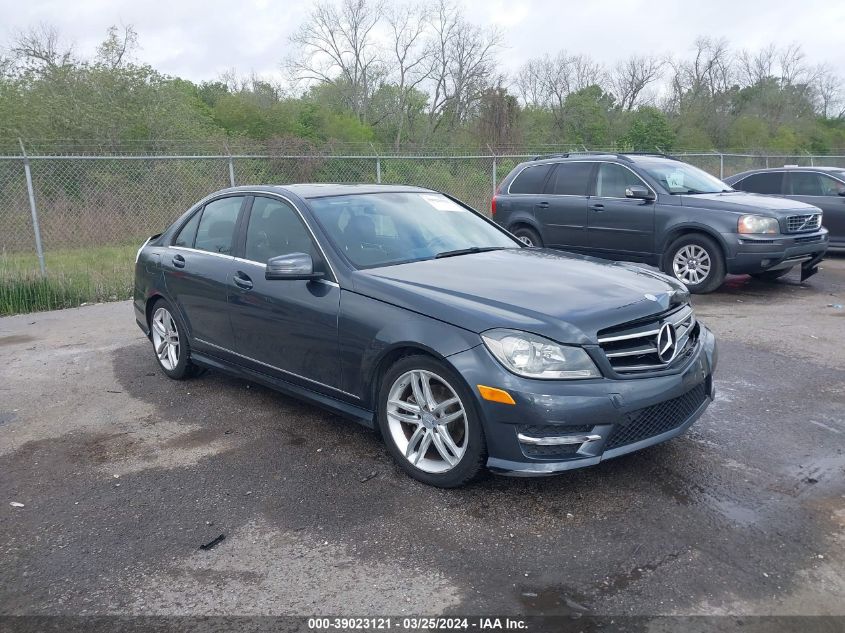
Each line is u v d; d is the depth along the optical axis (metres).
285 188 4.91
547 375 3.31
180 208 14.77
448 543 3.23
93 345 7.18
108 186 14.23
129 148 20.86
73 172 14.11
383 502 3.63
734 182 13.30
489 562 3.06
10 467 4.26
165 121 22.55
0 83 21.06
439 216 5.11
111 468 4.19
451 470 3.62
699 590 2.83
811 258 9.40
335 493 3.76
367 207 4.82
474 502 3.59
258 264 4.74
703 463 3.98
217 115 31.70
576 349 3.36
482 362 3.39
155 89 22.81
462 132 34.81
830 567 2.96
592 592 2.83
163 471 4.12
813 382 5.39
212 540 3.33
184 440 4.58
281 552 3.21
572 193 10.15
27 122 20.33
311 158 15.02
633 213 9.45
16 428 4.91
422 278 3.99
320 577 3.00
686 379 3.64
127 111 21.97
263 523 3.47
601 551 3.12
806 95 47.03
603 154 10.17
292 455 4.28
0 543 3.38
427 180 17.11
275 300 4.48
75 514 3.64
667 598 2.78
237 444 4.48
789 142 43.12
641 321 3.59
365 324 3.91
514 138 29.83
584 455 3.34
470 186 17.38
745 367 5.81
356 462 4.14
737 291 9.29
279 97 36.38
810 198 12.45
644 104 43.56
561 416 3.27
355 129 35.28
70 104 21.06
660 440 3.59
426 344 3.57
